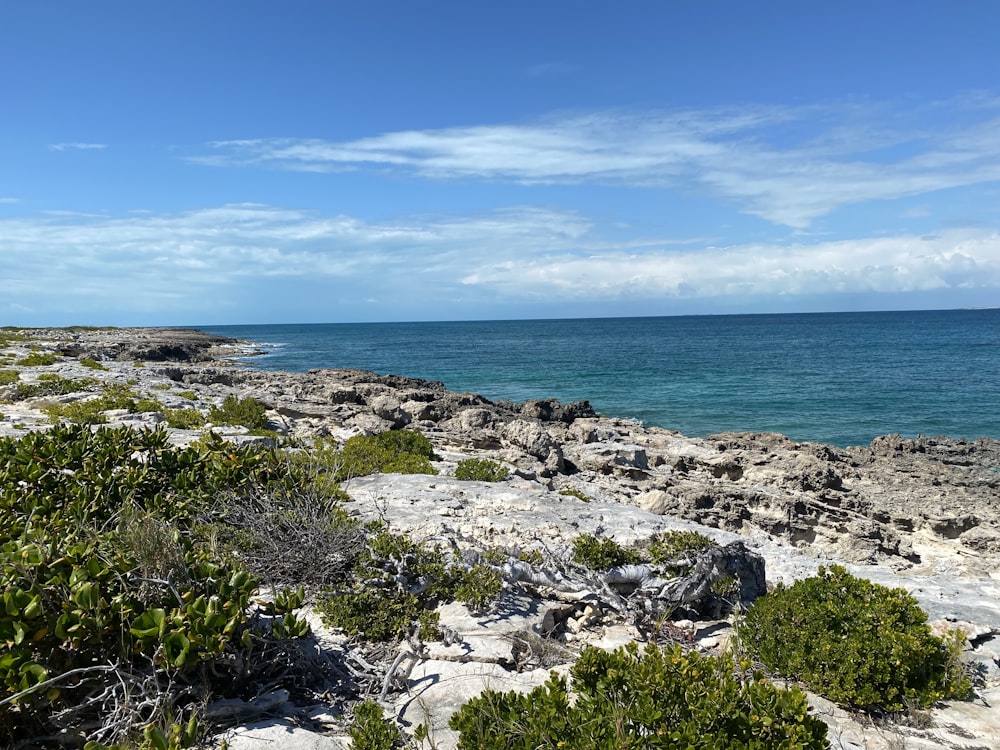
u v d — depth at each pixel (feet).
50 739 16.37
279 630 19.69
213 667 18.81
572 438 104.58
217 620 18.04
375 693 20.56
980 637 31.63
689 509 63.21
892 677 23.52
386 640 23.97
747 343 418.72
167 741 15.11
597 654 18.95
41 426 62.39
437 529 34.45
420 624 24.29
